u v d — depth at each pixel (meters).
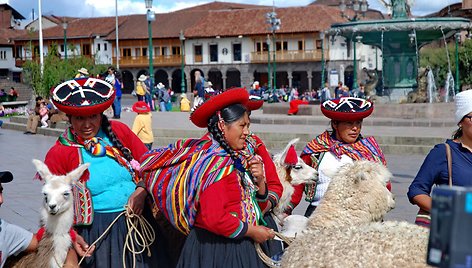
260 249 4.48
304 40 82.38
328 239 3.77
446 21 24.52
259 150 5.03
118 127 5.41
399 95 27.06
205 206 4.25
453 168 4.79
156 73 92.50
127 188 5.14
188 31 88.25
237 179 4.38
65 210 4.73
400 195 11.20
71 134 5.19
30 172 14.95
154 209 5.21
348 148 5.94
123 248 5.05
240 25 86.12
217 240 4.39
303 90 85.31
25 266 4.78
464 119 4.73
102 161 5.11
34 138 24.44
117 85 25.75
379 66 84.06
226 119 4.40
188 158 4.45
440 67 49.69
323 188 5.96
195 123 4.54
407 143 17.67
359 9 36.38
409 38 25.61
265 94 58.28
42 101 26.72
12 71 93.25
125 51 92.38
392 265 3.43
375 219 4.79
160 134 21.47
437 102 25.91
